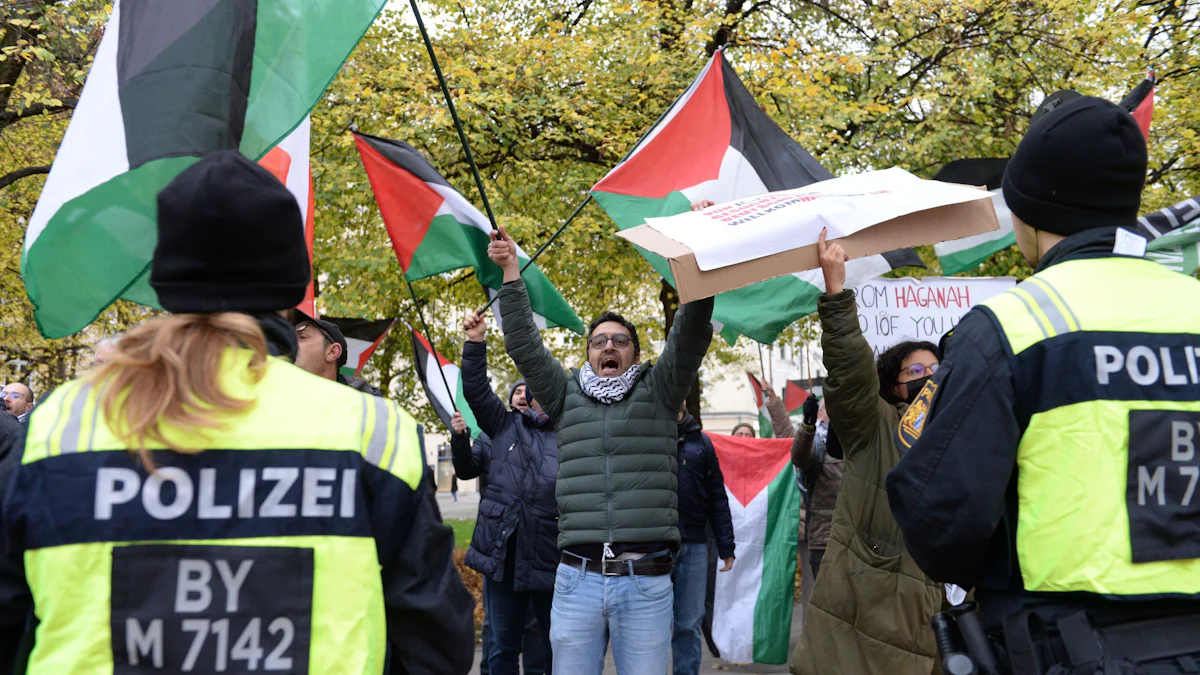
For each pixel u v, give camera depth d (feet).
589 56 37.35
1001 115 38.40
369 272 35.99
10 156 40.50
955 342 6.80
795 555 23.71
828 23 41.06
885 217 10.30
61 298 9.41
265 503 5.28
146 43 9.81
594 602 13.46
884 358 13.32
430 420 45.98
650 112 37.50
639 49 37.14
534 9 42.96
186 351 5.35
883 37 39.06
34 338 46.73
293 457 5.38
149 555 5.13
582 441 13.78
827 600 11.25
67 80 34.94
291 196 5.86
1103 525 6.24
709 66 18.04
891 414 11.50
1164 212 15.20
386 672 5.61
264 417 5.41
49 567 5.09
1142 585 6.17
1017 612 6.50
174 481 5.21
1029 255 7.54
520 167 37.52
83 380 5.47
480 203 36.11
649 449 13.65
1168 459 6.37
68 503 5.15
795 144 18.21
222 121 9.70
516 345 14.15
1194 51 34.94
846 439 11.29
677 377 13.69
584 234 36.65
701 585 19.52
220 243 5.54
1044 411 6.43
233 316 5.51
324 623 5.25
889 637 10.86
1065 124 7.06
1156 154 34.65
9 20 31.81
